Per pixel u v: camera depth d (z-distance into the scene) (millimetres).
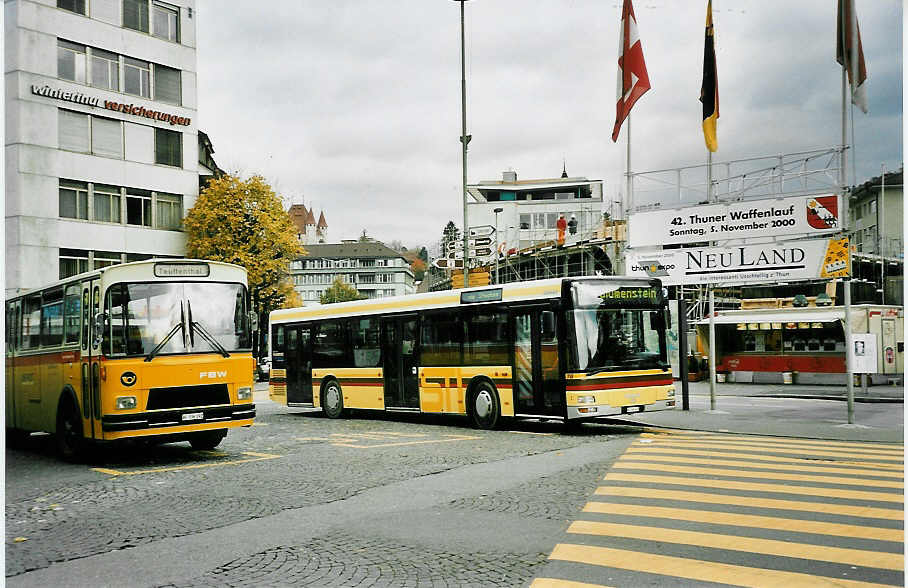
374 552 6727
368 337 20125
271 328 23484
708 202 20625
